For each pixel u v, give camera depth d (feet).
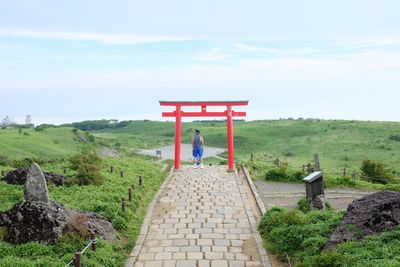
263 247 50.42
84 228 47.32
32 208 47.24
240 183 87.15
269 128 396.16
